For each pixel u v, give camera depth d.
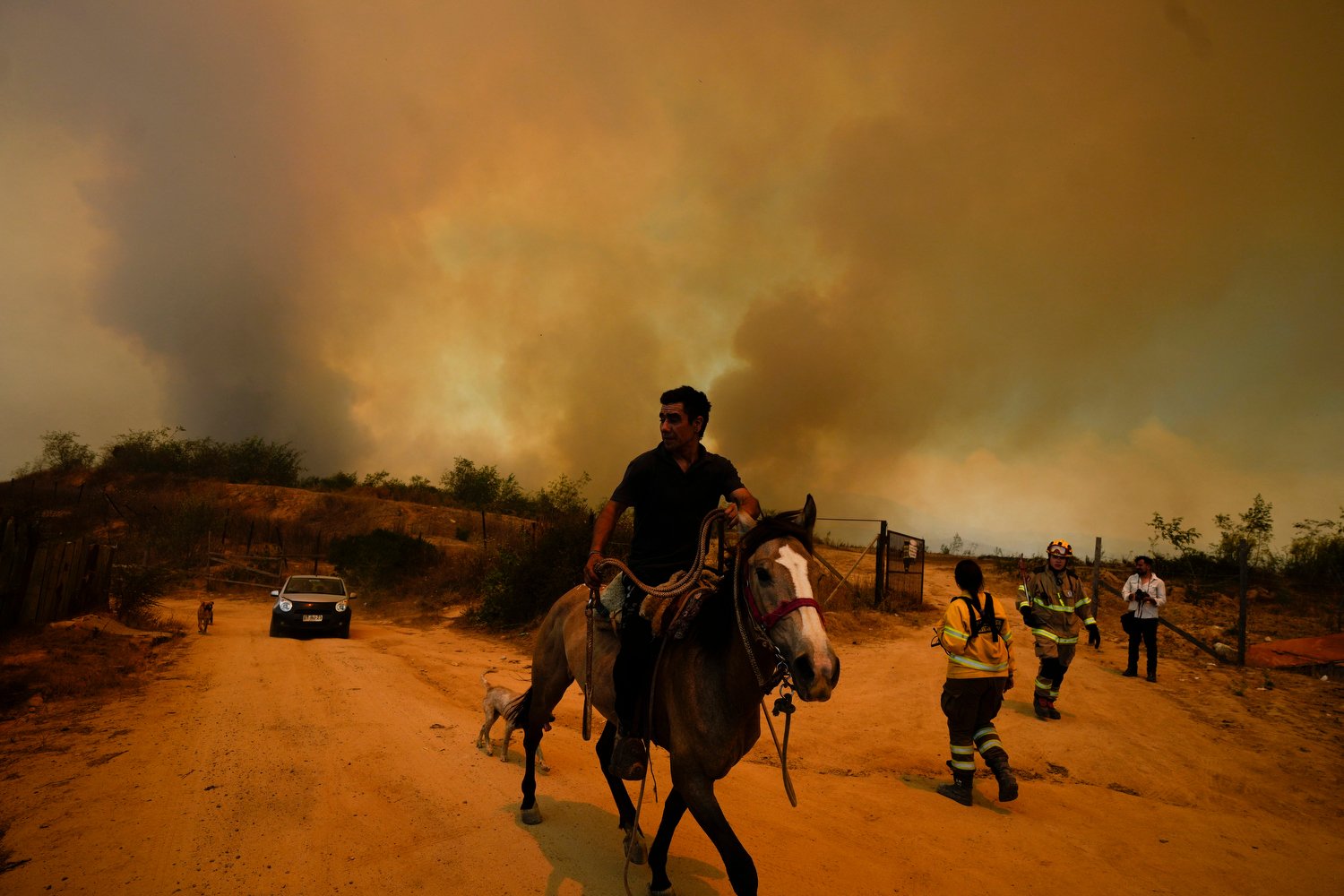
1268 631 14.63
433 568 30.88
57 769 5.97
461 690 10.52
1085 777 6.95
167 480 57.75
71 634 12.28
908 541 18.09
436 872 4.24
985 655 6.15
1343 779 6.95
